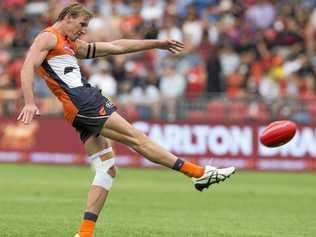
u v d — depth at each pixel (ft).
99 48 91.30
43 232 101.91
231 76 265.13
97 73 262.06
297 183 196.75
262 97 242.99
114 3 301.84
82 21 85.81
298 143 237.66
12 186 176.96
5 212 126.11
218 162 239.50
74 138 245.24
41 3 311.27
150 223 114.62
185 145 241.14
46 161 246.68
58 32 85.66
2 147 249.55
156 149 85.25
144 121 244.01
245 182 197.36
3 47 287.07
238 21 293.84
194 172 85.51
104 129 85.15
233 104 243.19
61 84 85.30
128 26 290.76
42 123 247.29
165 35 283.38
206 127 240.53
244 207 141.08
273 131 85.97
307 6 298.76
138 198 154.10
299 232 107.76
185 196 159.63
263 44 279.69
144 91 261.44
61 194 159.74
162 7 299.38
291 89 263.29
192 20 287.07
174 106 245.04
